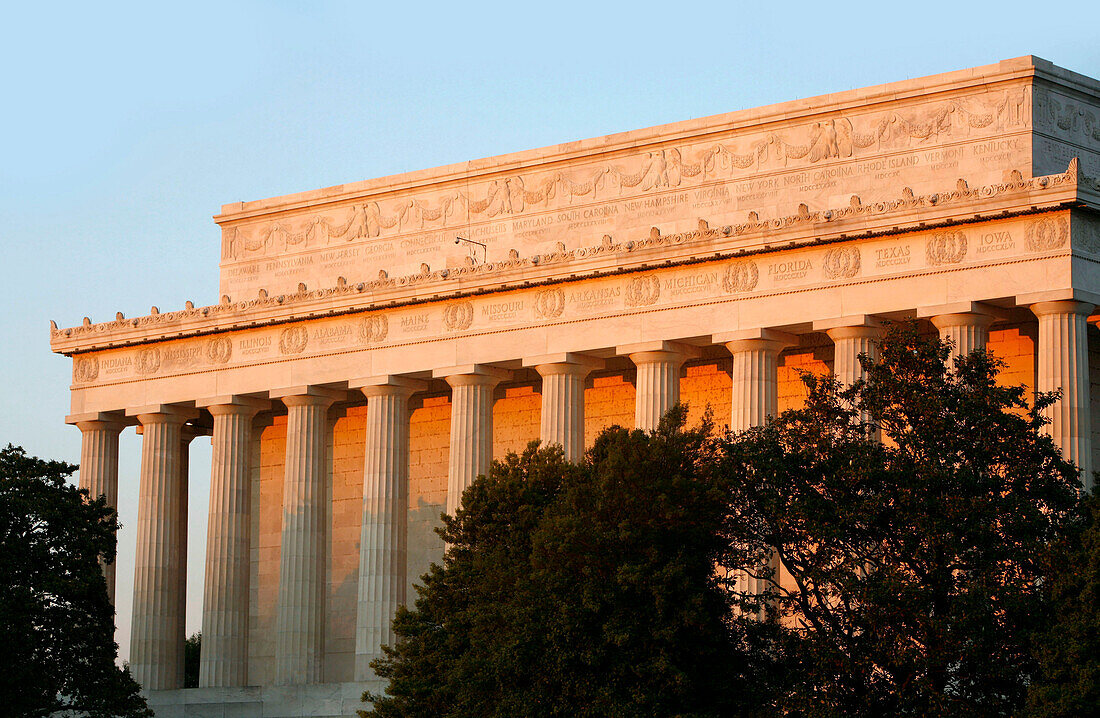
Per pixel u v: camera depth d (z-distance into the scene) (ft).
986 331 501.15
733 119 573.74
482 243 624.59
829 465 392.47
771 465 394.93
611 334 558.97
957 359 403.34
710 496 401.08
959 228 499.51
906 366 402.52
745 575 515.50
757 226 527.40
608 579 408.67
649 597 403.75
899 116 544.62
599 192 600.80
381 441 609.01
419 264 640.17
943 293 499.51
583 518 417.69
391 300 604.90
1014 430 388.16
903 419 401.08
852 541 391.65
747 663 403.34
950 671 380.37
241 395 645.51
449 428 641.40
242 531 648.38
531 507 463.83
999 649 372.17
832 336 517.55
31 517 524.52
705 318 540.11
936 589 374.22
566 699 407.85
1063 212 484.33
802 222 520.01
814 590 392.47
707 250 537.24
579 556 411.75
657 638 396.98
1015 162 521.24
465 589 479.41
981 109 530.68
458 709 439.22
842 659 375.25
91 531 536.83
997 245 493.36
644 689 396.57
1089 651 358.64
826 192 554.05
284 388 632.38
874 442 405.59
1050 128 526.98
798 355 561.84
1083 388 480.23
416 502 644.69
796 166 560.61
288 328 635.66
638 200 591.37
